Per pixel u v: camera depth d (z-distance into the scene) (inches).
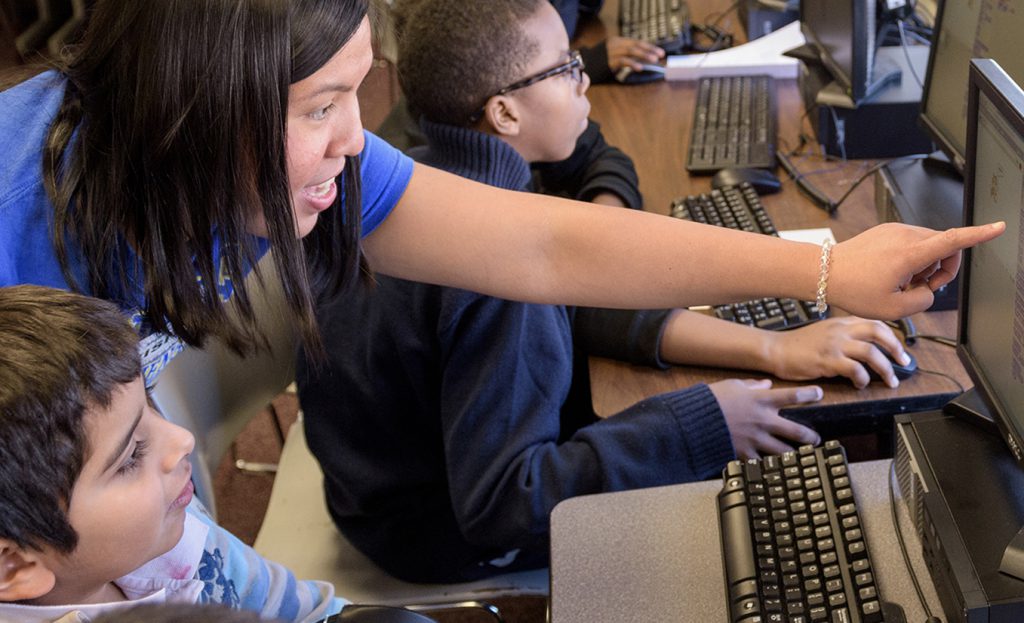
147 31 33.7
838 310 64.3
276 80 34.2
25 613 30.1
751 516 46.3
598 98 96.0
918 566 42.8
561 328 59.8
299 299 39.4
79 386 27.9
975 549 39.1
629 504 49.0
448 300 56.2
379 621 34.9
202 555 42.1
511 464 56.7
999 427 42.6
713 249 45.4
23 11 101.3
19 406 27.1
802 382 59.9
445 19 64.7
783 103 88.8
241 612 20.9
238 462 101.0
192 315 38.3
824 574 42.9
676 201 76.5
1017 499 40.8
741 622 41.9
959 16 62.8
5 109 37.1
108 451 29.0
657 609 43.8
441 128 60.4
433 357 59.8
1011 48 56.7
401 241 47.9
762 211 72.3
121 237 37.4
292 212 37.1
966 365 46.4
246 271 40.7
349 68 36.6
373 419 63.1
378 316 60.3
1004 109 37.9
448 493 64.0
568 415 72.8
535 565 63.2
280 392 68.0
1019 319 39.8
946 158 69.7
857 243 42.9
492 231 47.1
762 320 64.5
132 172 35.7
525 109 66.6
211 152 34.8
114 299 38.8
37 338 28.1
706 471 57.7
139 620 19.9
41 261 37.2
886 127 76.8
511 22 64.4
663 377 62.4
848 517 44.8
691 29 105.0
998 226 38.7
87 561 30.1
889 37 85.2
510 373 56.7
